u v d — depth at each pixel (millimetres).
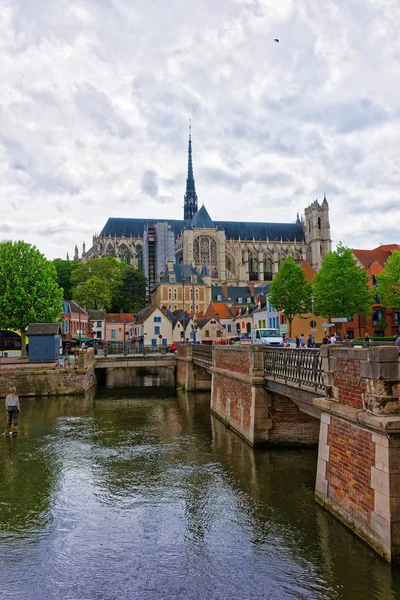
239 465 17938
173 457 19594
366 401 10555
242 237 183250
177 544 11875
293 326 66000
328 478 12789
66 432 25078
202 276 122312
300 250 186625
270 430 20188
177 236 179375
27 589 9984
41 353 45250
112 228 173250
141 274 127812
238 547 11562
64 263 124688
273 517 12977
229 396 25375
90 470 18078
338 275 55469
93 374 50812
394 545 9508
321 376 13844
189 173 195125
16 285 51156
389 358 9977
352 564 10242
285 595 9461
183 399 38156
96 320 98375
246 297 118750
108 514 13844
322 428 13242
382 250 72938
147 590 9859
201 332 90562
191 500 14703
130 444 22125
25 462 19297
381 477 9867
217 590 9758
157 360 51594
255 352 20312
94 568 10805
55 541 12203
